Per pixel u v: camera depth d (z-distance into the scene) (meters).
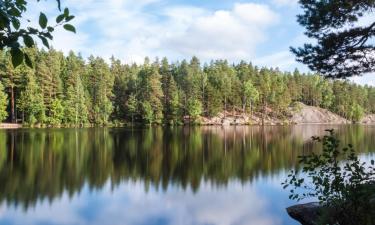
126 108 77.94
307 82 115.38
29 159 24.61
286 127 76.12
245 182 18.83
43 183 17.77
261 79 96.12
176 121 77.75
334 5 10.77
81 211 13.41
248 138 44.81
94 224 11.98
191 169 22.52
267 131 60.44
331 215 5.52
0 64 59.16
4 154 26.44
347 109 109.81
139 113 76.44
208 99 84.25
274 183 18.38
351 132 57.12
